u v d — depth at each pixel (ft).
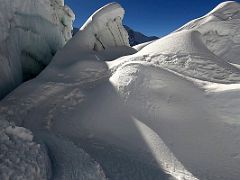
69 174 25.00
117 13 84.48
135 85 40.73
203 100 35.55
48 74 55.88
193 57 47.62
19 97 46.85
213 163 28.63
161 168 28.66
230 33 82.79
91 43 72.64
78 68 54.85
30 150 26.13
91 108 40.68
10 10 63.93
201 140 31.24
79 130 37.19
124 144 33.17
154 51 51.85
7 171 21.61
